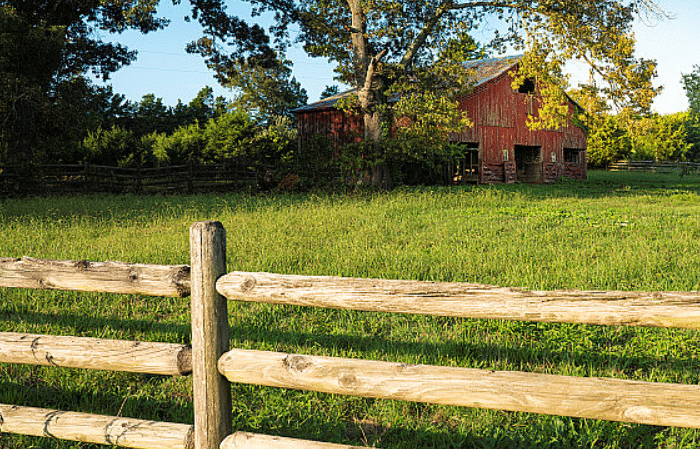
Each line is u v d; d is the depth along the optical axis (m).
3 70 23.25
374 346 4.59
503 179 31.38
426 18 22.89
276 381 2.54
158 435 2.73
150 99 82.19
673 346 4.49
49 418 2.88
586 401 2.23
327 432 3.36
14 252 8.33
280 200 17.58
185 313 5.64
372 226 11.28
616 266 7.27
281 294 2.56
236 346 4.56
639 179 35.59
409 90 22.80
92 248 8.70
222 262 2.66
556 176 34.19
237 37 26.23
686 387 2.16
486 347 4.50
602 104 22.02
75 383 3.95
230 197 19.83
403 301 2.44
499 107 31.23
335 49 23.22
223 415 2.67
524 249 8.71
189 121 80.31
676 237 9.87
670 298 2.17
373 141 22.23
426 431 3.27
